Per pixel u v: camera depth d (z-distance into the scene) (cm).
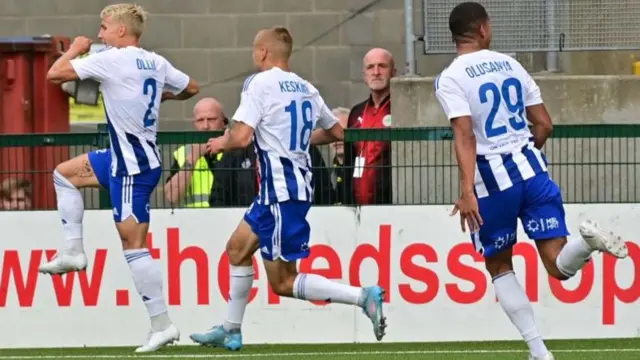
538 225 2348
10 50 3544
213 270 3091
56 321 3111
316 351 2961
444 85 2308
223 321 3014
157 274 2736
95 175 2766
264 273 3098
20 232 3103
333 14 4394
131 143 2673
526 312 2414
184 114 4428
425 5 3481
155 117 2714
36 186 3147
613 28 3472
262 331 3109
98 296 3109
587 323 3084
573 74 3641
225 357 2858
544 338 3086
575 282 3080
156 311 2753
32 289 3109
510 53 3494
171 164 3138
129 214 2694
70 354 2970
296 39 4412
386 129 3128
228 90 4447
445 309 3086
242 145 2541
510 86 2350
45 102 3569
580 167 3172
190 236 3094
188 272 3095
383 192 3150
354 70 4394
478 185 2344
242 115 2544
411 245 3088
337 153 3194
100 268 3103
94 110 4325
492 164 2327
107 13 2691
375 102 3434
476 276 3078
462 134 2288
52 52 3572
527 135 2370
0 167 3145
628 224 3075
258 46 2616
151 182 2712
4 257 3109
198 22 4444
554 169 3183
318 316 3108
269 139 2570
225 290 3092
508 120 2342
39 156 3144
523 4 3478
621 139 3156
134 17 2703
